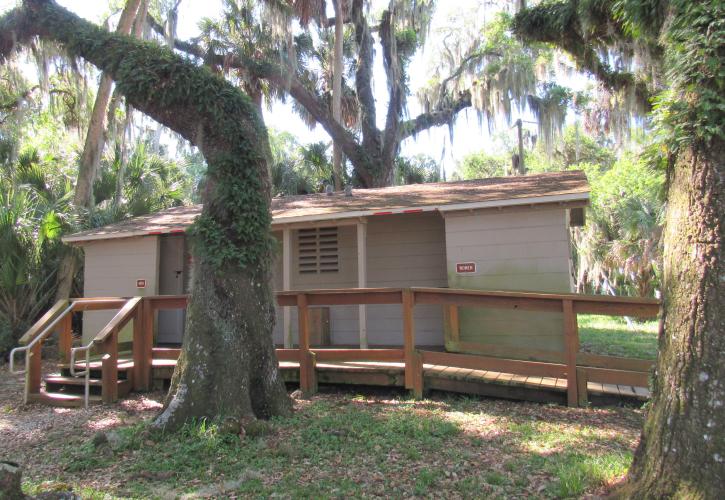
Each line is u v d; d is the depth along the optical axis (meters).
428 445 4.95
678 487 2.95
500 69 19.11
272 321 6.14
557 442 4.97
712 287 3.06
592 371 6.18
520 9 12.71
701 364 3.03
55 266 12.83
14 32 8.18
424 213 9.86
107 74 6.55
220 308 5.69
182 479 4.34
